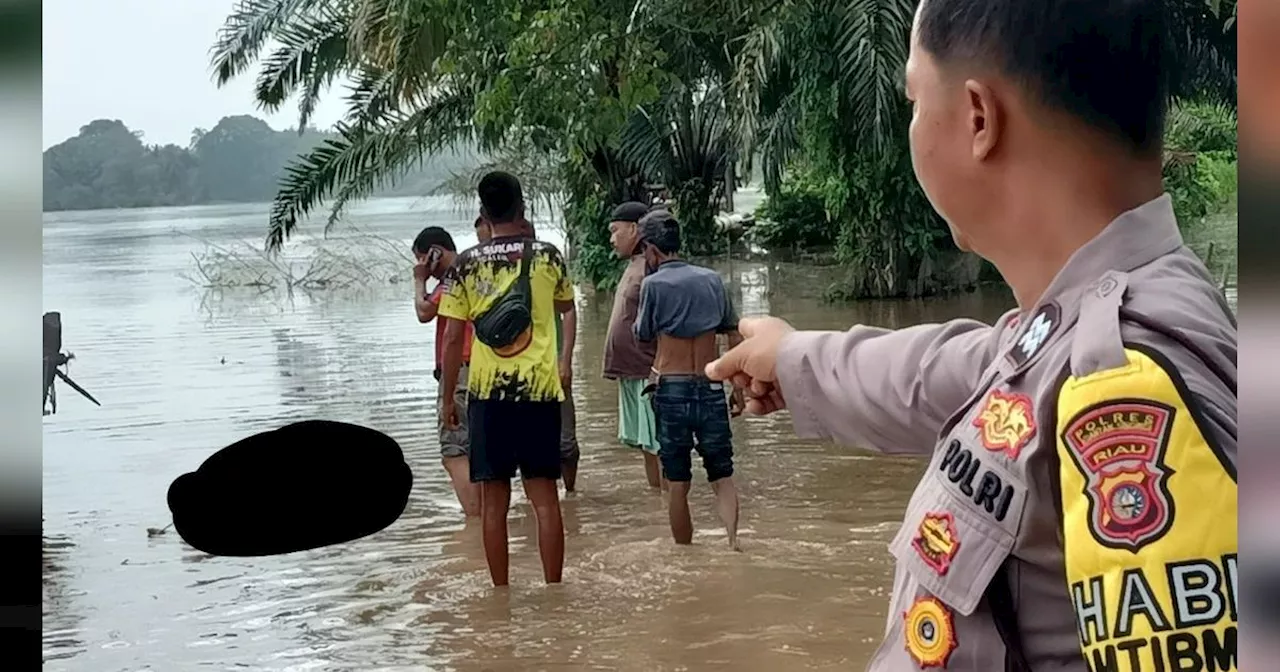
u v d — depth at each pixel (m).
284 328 19.73
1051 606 1.23
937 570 1.30
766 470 8.59
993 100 1.31
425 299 7.88
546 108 11.43
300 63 19.58
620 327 8.11
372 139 19.70
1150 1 1.28
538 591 6.26
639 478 8.66
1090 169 1.28
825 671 4.95
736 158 21.97
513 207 6.21
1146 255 1.25
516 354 6.21
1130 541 1.08
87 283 30.67
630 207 8.10
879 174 18.11
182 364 15.62
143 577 6.86
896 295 18.91
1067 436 1.15
